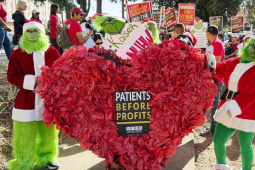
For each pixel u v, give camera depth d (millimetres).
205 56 2748
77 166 3420
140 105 2646
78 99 2555
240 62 2855
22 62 2904
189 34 4539
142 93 2633
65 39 5062
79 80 2521
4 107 4676
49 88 2537
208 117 5973
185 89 2605
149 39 2840
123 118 2645
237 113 2697
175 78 2586
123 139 2645
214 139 3059
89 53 2553
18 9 6387
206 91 2715
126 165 2633
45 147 3154
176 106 2617
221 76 3084
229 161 3906
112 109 2600
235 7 23312
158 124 2643
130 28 2822
